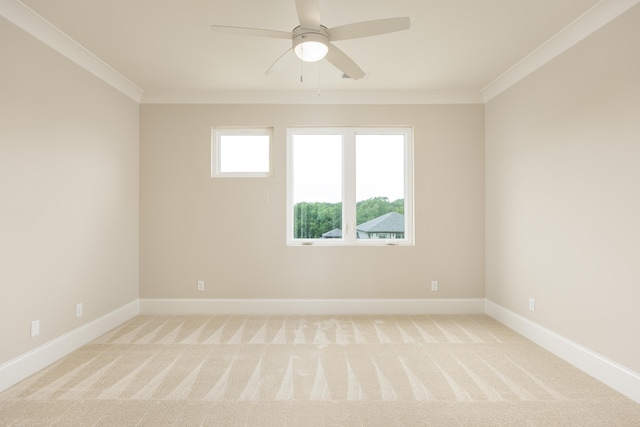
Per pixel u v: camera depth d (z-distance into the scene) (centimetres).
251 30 218
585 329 264
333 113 420
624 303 232
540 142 316
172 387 239
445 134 420
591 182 258
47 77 275
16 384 243
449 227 420
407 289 418
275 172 418
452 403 220
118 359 285
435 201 420
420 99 418
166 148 416
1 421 200
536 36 285
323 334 343
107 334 343
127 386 241
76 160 309
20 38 250
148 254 416
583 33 263
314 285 417
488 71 355
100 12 249
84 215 320
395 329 359
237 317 400
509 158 366
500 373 261
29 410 211
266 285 417
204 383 245
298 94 414
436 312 416
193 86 394
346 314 413
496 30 276
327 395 229
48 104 276
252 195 418
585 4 241
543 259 312
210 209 418
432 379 251
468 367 271
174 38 287
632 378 225
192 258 416
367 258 418
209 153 417
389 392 233
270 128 427
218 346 312
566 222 284
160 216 416
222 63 334
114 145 367
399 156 432
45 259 274
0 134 236
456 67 345
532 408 214
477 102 420
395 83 388
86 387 239
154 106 416
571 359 277
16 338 248
